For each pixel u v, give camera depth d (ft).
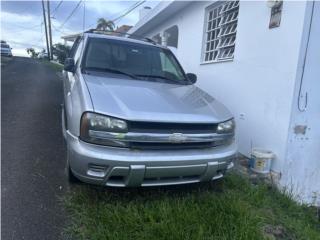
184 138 8.57
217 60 19.51
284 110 12.98
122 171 7.88
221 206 9.11
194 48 23.80
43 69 63.46
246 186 11.19
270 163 13.35
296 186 13.29
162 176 8.38
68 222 8.21
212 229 8.10
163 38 32.53
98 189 9.67
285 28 13.03
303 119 12.83
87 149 7.83
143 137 8.11
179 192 10.04
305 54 12.28
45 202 9.12
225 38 19.51
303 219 10.89
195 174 8.91
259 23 14.93
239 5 16.88
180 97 10.26
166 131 8.44
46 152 13.15
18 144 13.83
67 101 10.51
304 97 12.64
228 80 18.02
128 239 7.43
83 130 7.98
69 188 10.01
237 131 16.79
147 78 12.15
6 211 8.52
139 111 8.33
